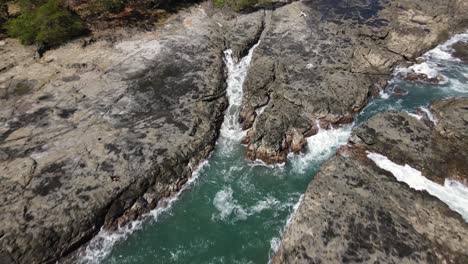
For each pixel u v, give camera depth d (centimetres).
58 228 2034
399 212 2072
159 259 2097
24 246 1945
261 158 2625
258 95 2950
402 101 3066
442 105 2836
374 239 1933
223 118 2938
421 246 1902
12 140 2466
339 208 2097
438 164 2381
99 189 2212
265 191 2453
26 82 2941
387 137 2559
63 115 2678
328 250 1900
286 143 2677
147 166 2373
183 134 2623
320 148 2722
